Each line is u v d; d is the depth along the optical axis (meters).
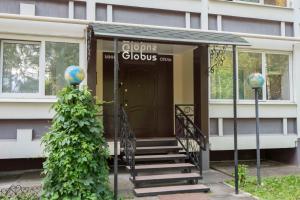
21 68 7.54
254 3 9.35
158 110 9.54
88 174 5.29
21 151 7.24
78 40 7.79
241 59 9.29
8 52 7.47
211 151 9.98
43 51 7.58
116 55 6.02
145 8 8.33
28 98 7.46
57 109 5.44
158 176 6.74
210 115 8.74
